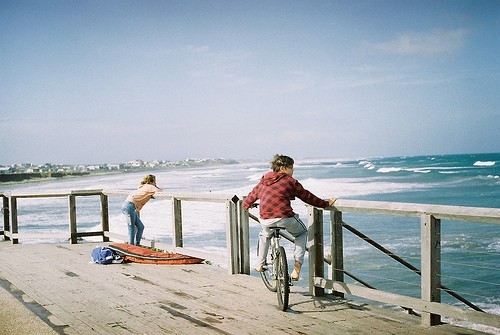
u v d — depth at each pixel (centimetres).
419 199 3288
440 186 4197
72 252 850
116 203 3878
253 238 1681
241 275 619
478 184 4278
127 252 738
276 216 451
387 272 1236
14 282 601
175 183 6475
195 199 693
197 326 407
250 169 13275
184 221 2205
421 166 8400
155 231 1914
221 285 564
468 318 353
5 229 1062
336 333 380
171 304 482
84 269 685
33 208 3825
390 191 3856
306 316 429
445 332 372
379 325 397
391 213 407
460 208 354
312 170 9000
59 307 477
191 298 505
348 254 1448
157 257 717
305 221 2003
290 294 510
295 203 2747
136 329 402
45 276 638
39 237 977
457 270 1289
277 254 459
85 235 964
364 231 1861
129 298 510
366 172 7269
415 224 1973
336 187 4325
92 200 4309
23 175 13925
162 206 2959
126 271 663
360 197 3466
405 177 5525
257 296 508
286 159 471
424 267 386
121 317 439
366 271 1252
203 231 1883
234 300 493
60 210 3494
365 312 437
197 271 652
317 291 494
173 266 693
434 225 379
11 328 405
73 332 396
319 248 489
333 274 473
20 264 736
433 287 383
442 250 1538
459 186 4134
